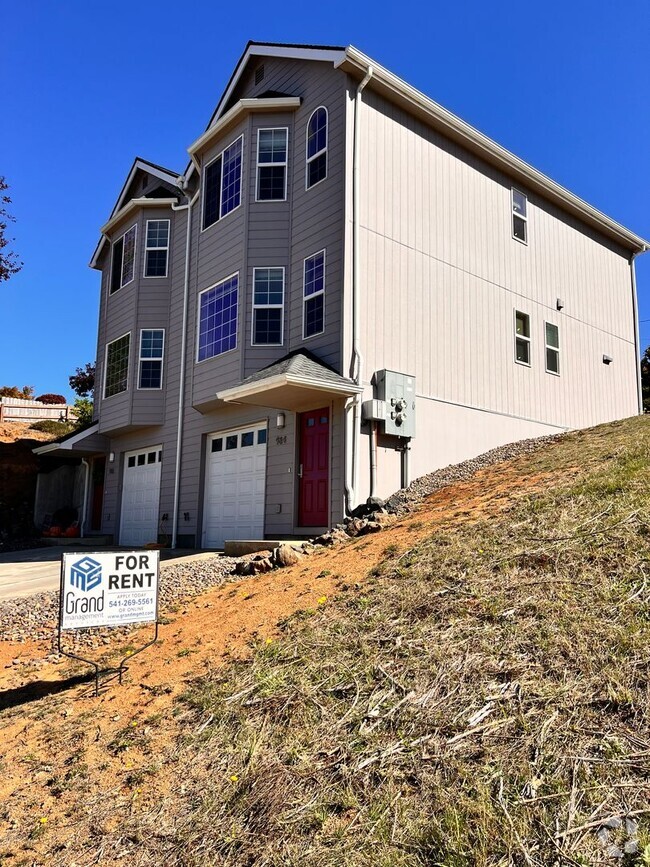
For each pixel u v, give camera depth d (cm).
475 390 1372
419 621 466
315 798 325
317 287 1184
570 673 354
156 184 1794
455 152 1412
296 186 1276
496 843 260
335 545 830
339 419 1096
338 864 278
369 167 1197
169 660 561
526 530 579
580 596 431
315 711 399
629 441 839
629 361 1927
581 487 652
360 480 1087
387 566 612
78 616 556
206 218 1488
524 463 965
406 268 1245
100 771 407
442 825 276
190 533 1451
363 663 432
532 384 1543
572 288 1736
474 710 348
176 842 328
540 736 313
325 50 1196
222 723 420
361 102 1202
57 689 562
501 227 1518
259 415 1282
